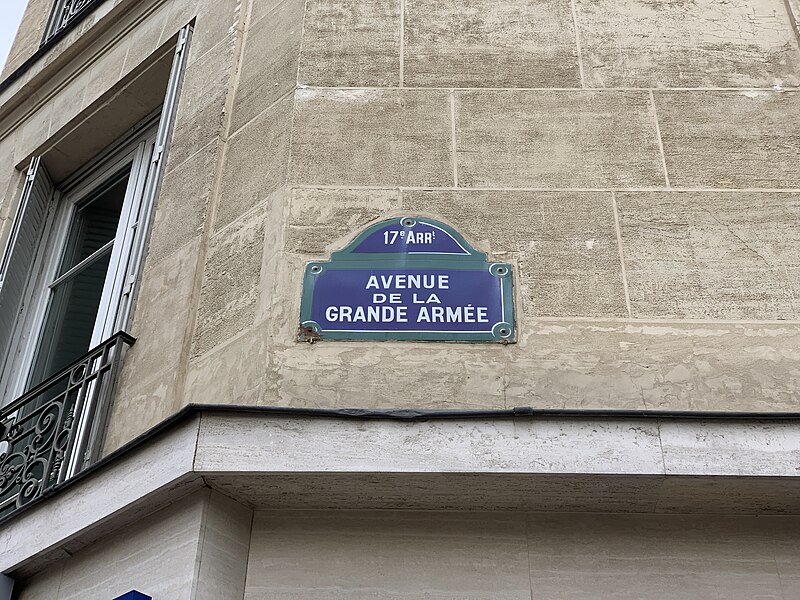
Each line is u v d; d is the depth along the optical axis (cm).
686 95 539
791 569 397
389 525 412
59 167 760
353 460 394
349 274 470
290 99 549
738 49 561
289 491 406
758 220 487
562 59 559
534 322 454
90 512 429
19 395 623
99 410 493
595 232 484
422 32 577
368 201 499
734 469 386
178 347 486
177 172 583
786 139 519
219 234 524
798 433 395
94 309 628
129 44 745
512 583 395
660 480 390
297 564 402
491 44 568
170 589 390
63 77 792
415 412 404
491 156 515
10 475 521
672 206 493
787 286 465
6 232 721
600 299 461
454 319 453
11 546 459
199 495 407
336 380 438
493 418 403
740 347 446
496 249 478
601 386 435
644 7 583
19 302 677
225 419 407
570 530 409
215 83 614
